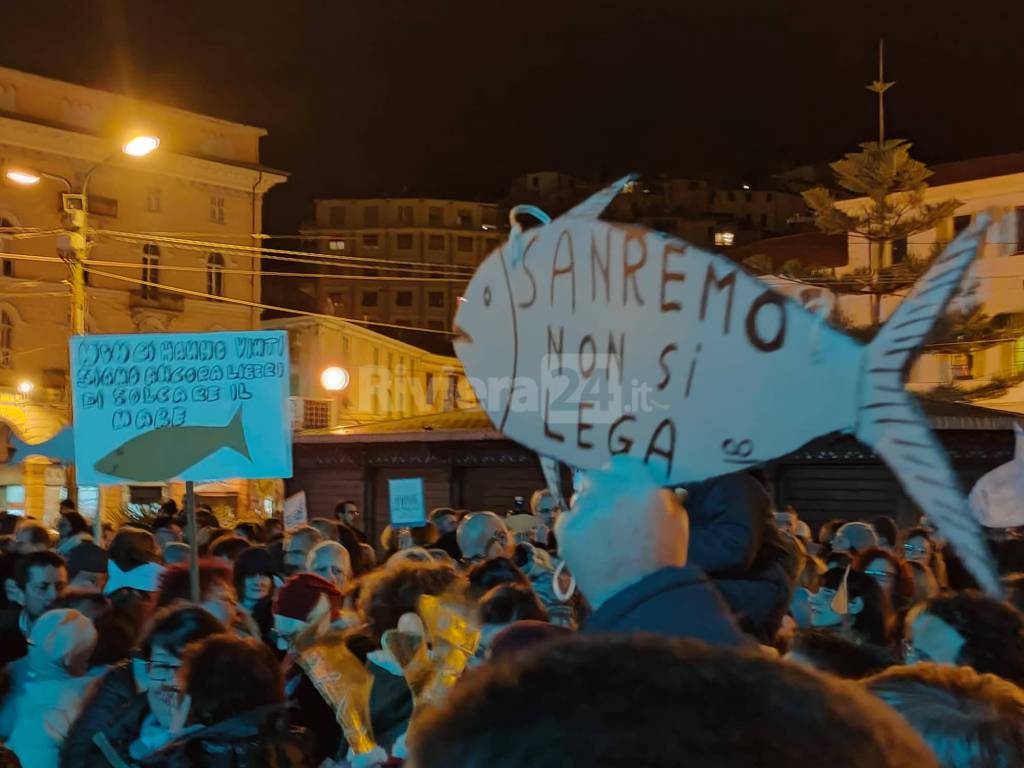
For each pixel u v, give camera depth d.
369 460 23.91
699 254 2.79
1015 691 2.26
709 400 2.77
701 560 3.38
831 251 39.28
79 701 4.91
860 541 8.95
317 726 5.15
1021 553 6.39
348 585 6.71
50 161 42.84
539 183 87.38
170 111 46.41
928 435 2.50
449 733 0.94
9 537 9.75
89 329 43.59
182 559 8.48
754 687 0.93
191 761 3.77
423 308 88.44
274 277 57.06
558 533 2.49
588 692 0.92
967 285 2.75
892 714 0.99
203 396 6.86
